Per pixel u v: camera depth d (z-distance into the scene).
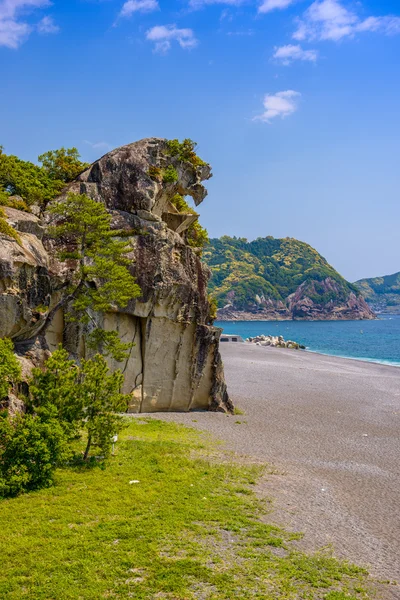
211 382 44.00
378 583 15.79
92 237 30.78
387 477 27.97
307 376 69.38
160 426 36.12
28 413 23.80
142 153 42.12
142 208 40.59
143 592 13.90
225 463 27.75
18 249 28.92
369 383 66.38
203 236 52.31
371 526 20.73
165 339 41.66
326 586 15.16
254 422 40.78
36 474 21.08
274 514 20.86
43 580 14.16
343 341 159.12
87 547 16.08
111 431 24.88
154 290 39.66
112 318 39.12
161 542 16.92
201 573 15.05
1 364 21.91
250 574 15.34
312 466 29.25
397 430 40.62
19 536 16.61
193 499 21.14
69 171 44.03
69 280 35.56
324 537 19.05
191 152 45.31
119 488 21.67
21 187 38.91
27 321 29.23
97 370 25.14
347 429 40.12
